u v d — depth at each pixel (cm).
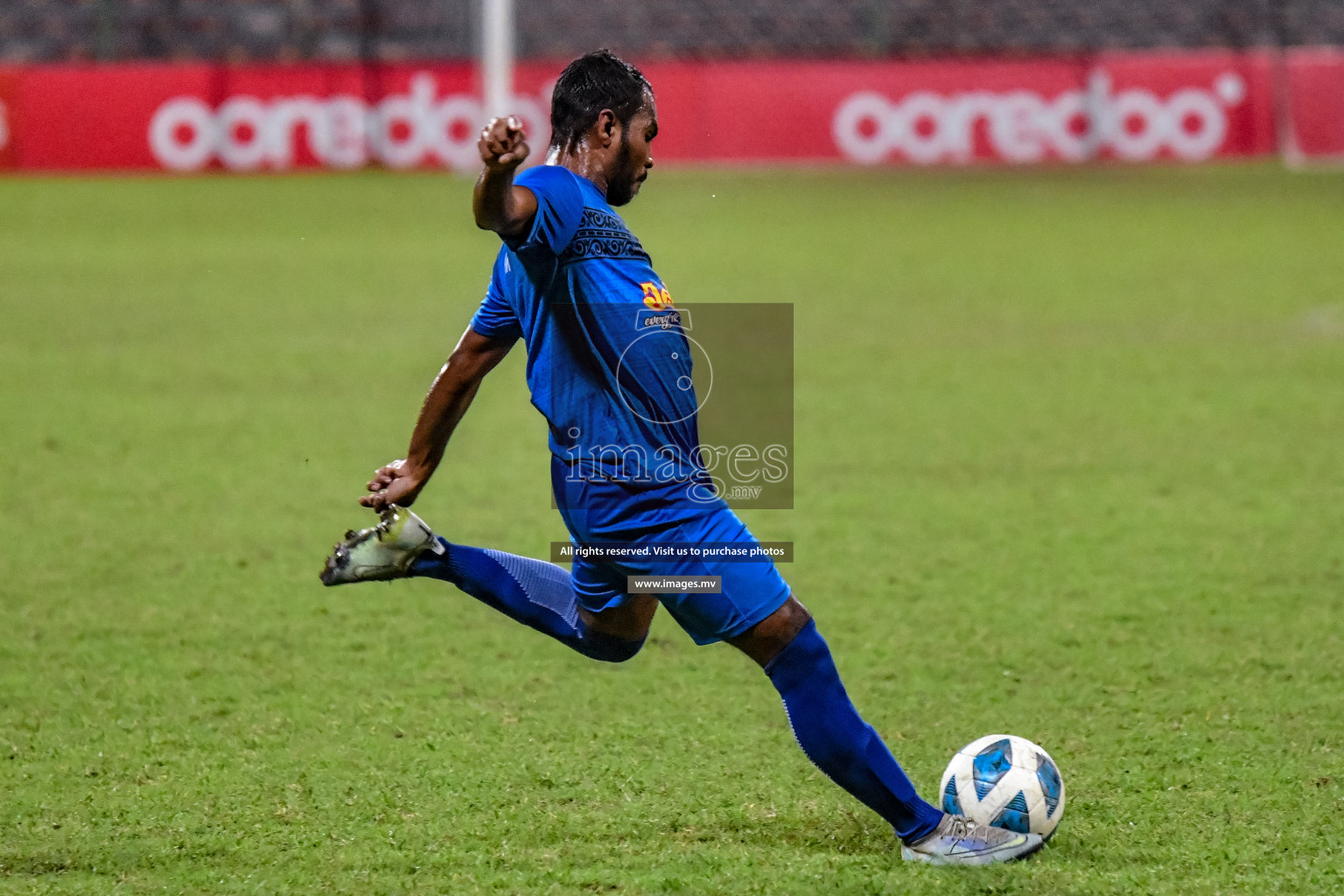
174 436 2883
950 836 1188
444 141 8281
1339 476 2592
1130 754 1443
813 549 2195
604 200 1120
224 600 1948
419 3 9694
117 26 9381
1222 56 8388
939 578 2055
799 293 4650
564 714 1559
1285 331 3994
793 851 1223
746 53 9738
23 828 1267
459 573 1252
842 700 1157
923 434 2925
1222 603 1934
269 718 1542
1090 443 2853
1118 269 5138
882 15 9812
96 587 1998
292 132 8269
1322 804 1319
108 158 8175
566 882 1160
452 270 5116
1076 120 8431
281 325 4106
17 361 3591
